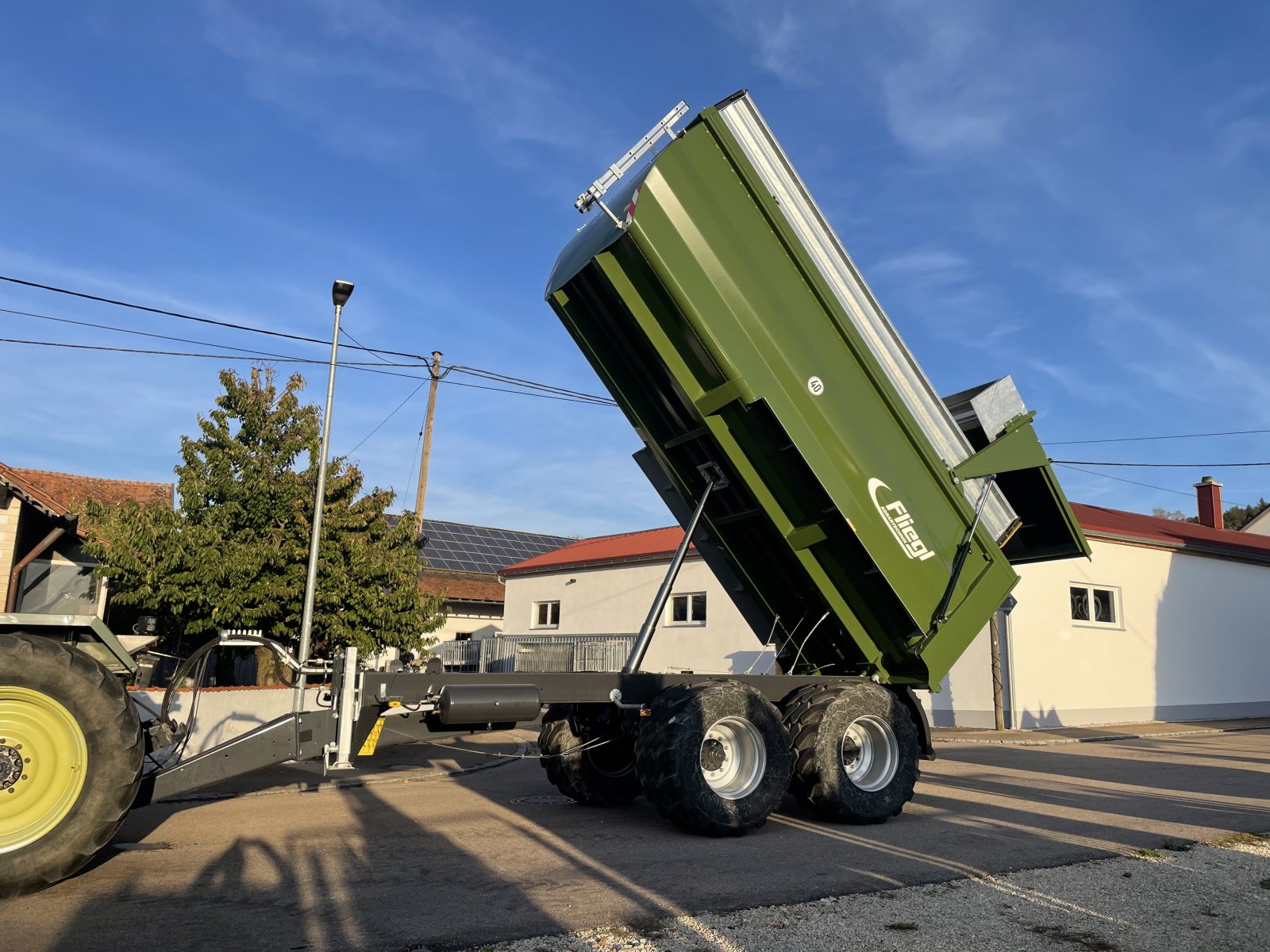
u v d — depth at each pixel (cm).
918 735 816
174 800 834
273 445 1368
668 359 689
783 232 693
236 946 397
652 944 401
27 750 481
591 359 770
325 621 1327
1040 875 536
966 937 416
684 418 752
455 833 666
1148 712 2034
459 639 3006
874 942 407
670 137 664
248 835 656
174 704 1037
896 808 733
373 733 631
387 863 562
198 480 1300
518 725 659
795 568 800
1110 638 1992
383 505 1435
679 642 2184
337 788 941
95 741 489
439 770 1098
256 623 1304
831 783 702
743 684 709
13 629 555
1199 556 2231
